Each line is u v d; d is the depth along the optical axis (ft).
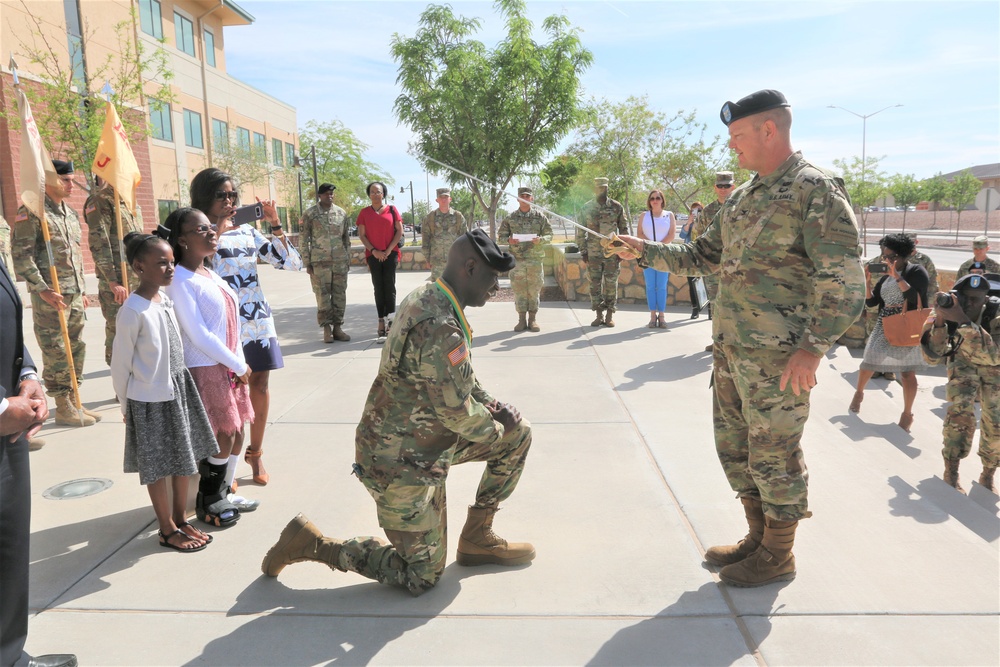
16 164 50.60
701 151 86.89
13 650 7.20
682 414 17.20
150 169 72.23
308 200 126.93
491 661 7.80
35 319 16.70
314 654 7.98
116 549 10.64
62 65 56.54
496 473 9.67
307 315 34.58
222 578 9.75
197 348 10.70
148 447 10.16
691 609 8.81
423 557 9.00
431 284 8.63
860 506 11.75
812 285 8.77
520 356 24.35
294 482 13.17
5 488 7.00
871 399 22.48
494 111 39.83
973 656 7.76
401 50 38.81
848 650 7.92
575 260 38.99
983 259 26.76
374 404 8.88
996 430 15.94
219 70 100.37
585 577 9.62
